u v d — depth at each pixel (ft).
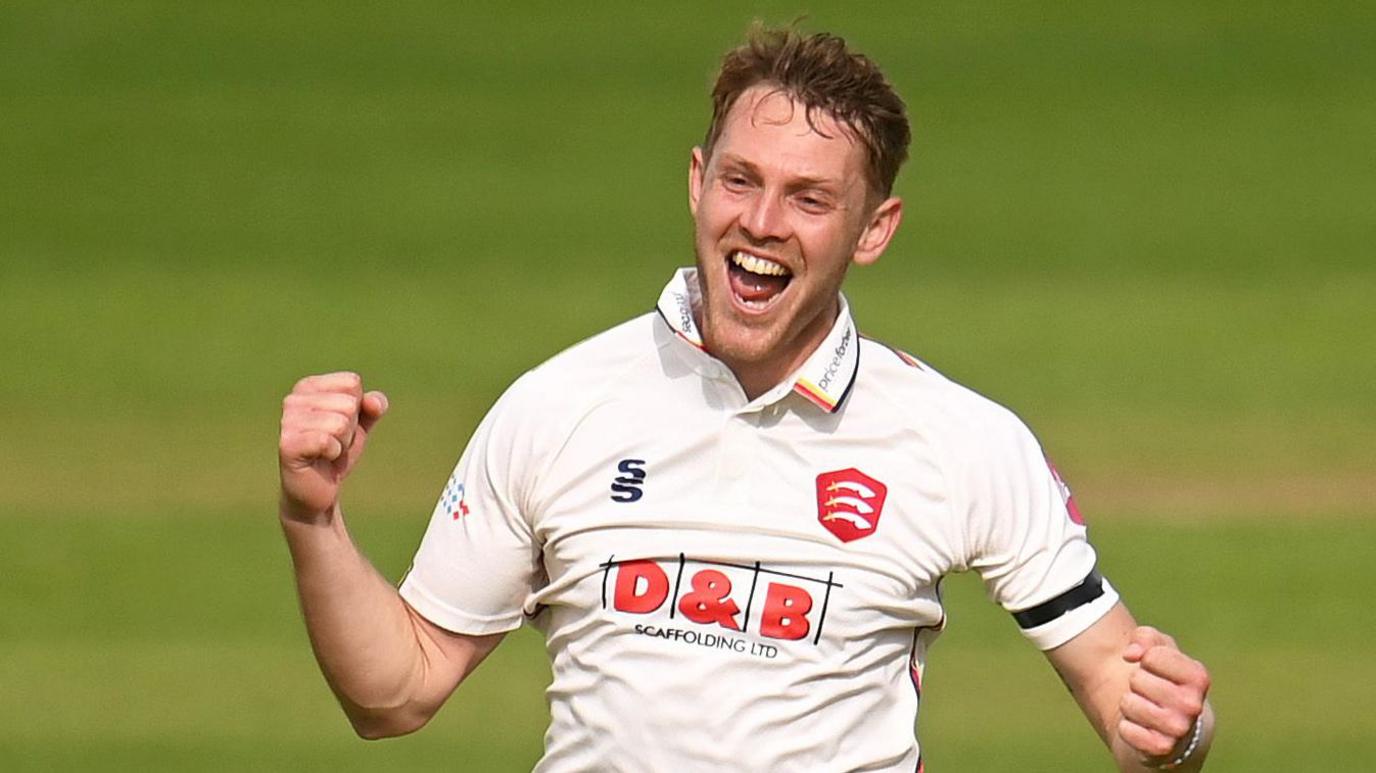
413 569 51.72
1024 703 117.50
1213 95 294.05
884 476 49.62
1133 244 237.86
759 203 48.47
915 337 201.98
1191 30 324.80
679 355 50.24
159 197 254.68
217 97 292.40
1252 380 188.65
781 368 50.26
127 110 285.84
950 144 274.77
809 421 49.83
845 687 48.96
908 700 50.31
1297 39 318.86
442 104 292.20
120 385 185.88
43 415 176.76
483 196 256.73
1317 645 128.57
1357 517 152.76
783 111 48.78
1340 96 292.40
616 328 51.49
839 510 49.26
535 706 117.91
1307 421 176.76
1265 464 165.99
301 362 193.88
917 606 49.80
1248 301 214.69
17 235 238.89
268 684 121.29
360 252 234.17
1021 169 265.75
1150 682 46.09
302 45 318.04
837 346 49.90
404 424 172.76
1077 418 178.29
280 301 214.28
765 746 48.39
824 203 48.70
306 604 49.78
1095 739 112.27
